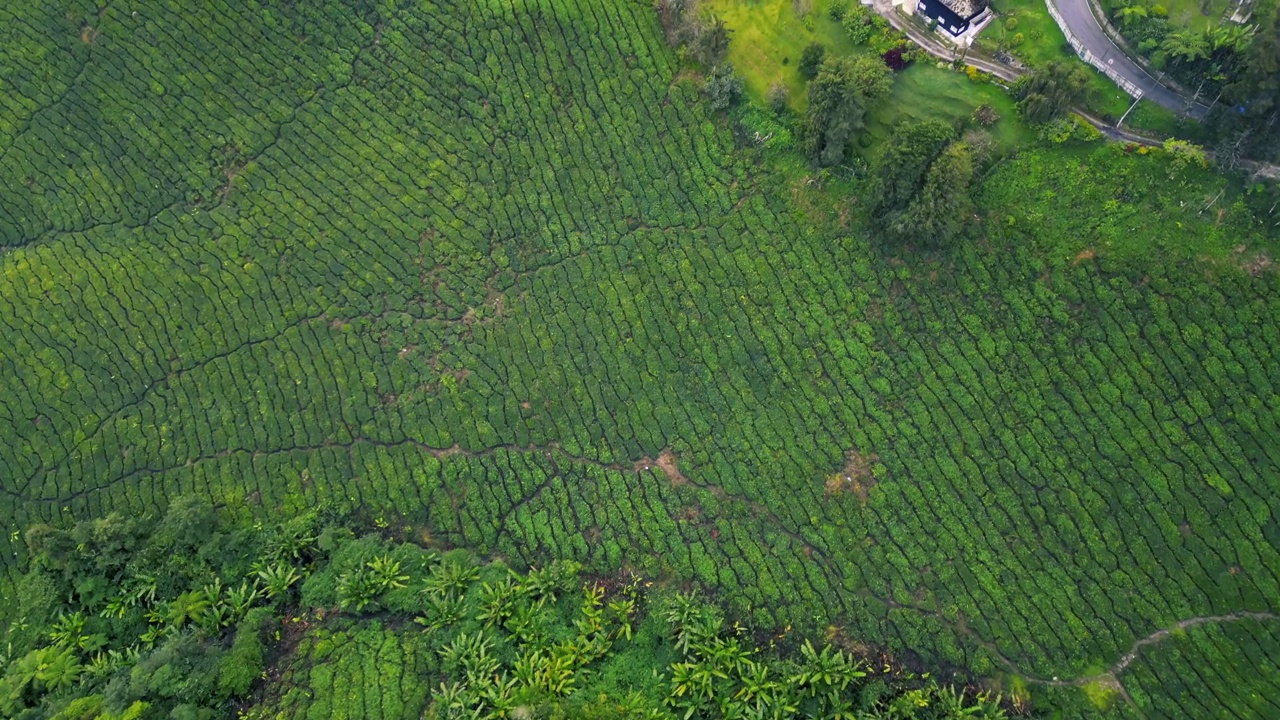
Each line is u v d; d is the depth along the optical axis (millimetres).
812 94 50688
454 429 52125
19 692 45125
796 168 53500
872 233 51250
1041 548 45438
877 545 46781
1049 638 43719
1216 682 41844
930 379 48812
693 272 53156
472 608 46188
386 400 53469
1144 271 46781
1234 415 44812
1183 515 44531
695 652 44594
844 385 49719
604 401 51688
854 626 45125
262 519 51281
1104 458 46031
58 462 53625
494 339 53875
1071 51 49844
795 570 46500
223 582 48594
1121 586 44156
